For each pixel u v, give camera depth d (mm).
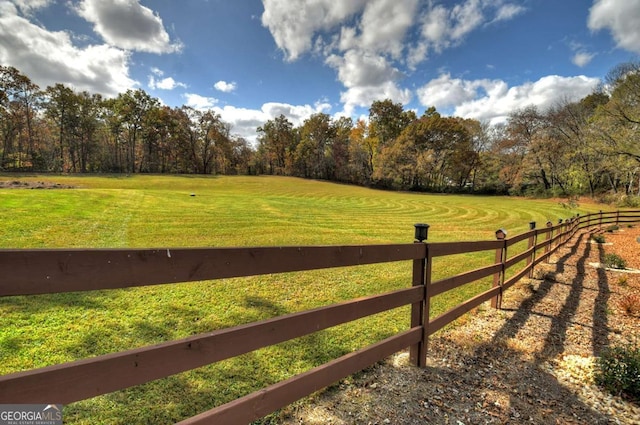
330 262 1696
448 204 24031
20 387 834
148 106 44781
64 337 2717
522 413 1952
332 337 2959
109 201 12445
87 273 948
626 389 2166
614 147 17281
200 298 3887
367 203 22688
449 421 1839
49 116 38250
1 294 820
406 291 2213
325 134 49938
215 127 48938
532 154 33312
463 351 2758
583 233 11320
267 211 13695
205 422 1171
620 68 18375
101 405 1881
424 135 40406
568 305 4121
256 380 2229
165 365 1090
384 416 1853
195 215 10781
